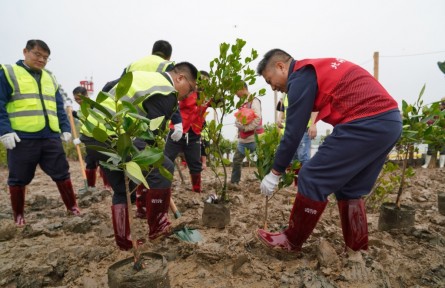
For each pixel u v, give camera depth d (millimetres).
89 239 3195
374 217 3576
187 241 2818
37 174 9516
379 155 2191
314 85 2195
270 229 3203
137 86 2553
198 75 3303
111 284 1735
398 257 2424
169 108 2650
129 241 2660
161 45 4070
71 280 2338
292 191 5156
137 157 1666
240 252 2500
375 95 2100
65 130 4234
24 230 3330
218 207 3229
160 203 2695
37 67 3688
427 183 5559
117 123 1643
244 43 3113
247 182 6344
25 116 3562
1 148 11453
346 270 2094
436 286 2059
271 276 2215
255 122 5328
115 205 2662
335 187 2166
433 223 3379
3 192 6379
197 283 2172
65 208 4688
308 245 2592
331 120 2258
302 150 5426
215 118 3428
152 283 1666
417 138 2906
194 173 5184
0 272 2406
